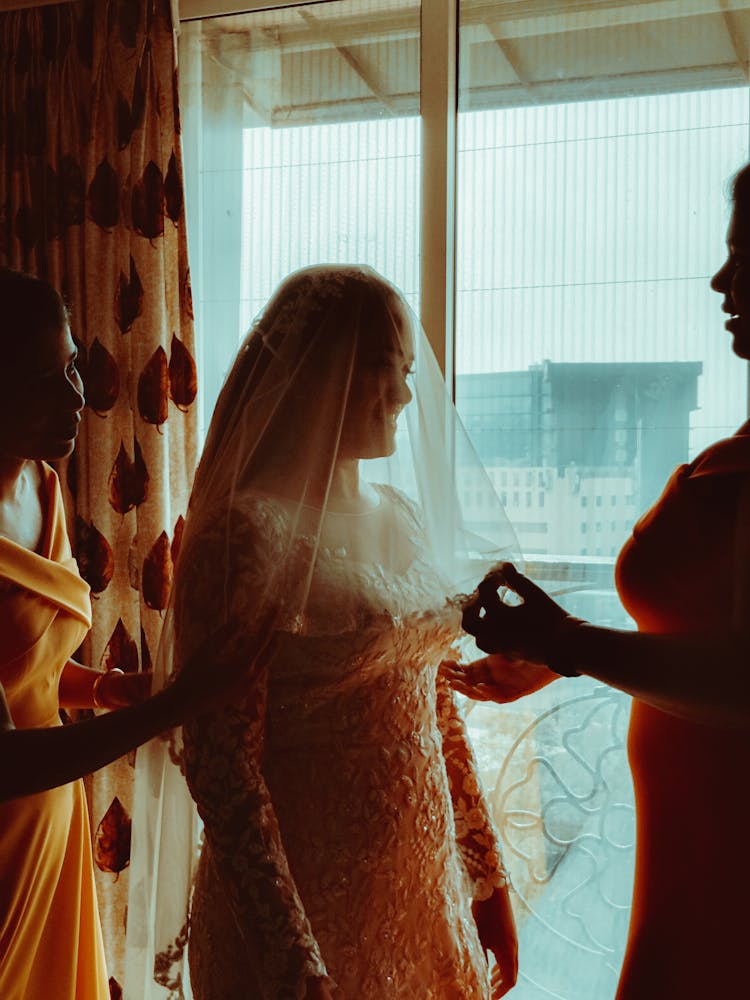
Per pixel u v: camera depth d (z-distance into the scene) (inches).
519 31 83.8
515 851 85.3
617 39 81.8
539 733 84.9
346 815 45.0
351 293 47.6
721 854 44.1
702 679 41.6
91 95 85.4
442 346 84.8
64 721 86.4
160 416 84.6
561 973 84.4
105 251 85.7
